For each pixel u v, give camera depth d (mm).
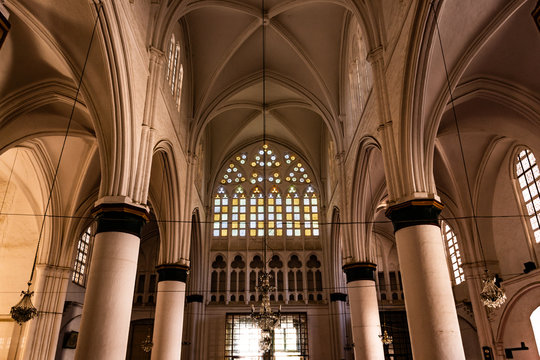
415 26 11922
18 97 15234
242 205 32594
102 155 12938
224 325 28844
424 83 12492
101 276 11492
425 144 13219
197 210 26875
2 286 21500
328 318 29078
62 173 20969
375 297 19422
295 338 28719
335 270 29578
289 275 30656
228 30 22141
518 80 15312
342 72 22906
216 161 32562
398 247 12266
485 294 10969
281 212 32312
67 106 16547
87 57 12617
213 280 30438
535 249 18594
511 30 13523
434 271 11375
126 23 12477
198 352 27828
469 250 21094
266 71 25453
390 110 14156
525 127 16391
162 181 19969
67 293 24891
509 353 19203
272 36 23125
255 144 34312
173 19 16625
